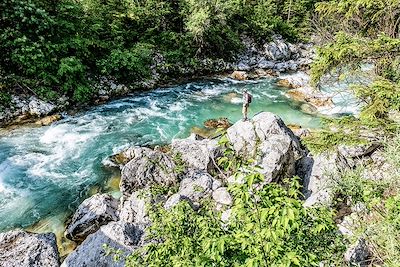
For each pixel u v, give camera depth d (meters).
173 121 16.25
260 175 3.48
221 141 4.07
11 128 14.43
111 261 7.27
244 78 22.52
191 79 21.97
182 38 23.14
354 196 7.01
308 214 4.19
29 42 16.19
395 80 9.37
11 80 15.69
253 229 3.48
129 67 18.91
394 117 9.46
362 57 8.83
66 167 12.37
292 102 18.89
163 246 4.32
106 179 11.89
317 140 9.37
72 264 7.44
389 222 5.35
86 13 19.27
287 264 3.06
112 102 17.86
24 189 11.17
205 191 10.05
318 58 10.30
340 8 10.52
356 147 11.21
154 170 10.79
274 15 30.98
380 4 9.60
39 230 9.66
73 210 10.48
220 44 24.14
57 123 15.26
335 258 4.34
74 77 17.03
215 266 3.32
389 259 5.12
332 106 18.03
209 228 3.99
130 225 8.23
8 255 7.66
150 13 22.22
